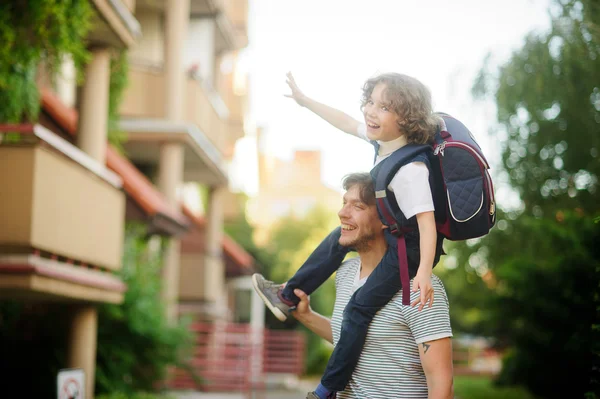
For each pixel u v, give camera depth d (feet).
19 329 43.14
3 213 29.78
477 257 55.83
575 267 43.19
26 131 30.04
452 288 64.03
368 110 12.40
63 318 43.32
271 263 132.77
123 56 51.65
